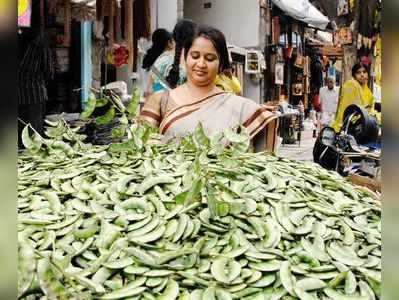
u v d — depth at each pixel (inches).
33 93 144.3
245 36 327.0
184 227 37.1
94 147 58.6
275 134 95.8
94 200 40.9
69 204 40.8
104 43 191.6
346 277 33.9
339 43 181.6
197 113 90.1
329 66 458.9
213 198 38.8
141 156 51.8
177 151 54.8
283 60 379.2
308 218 40.7
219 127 88.5
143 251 34.9
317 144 161.9
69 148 55.4
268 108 98.7
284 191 44.7
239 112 91.8
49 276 29.2
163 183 43.2
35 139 55.3
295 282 33.0
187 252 34.5
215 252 35.6
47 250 34.7
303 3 352.8
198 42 92.4
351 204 46.1
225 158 49.6
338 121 165.6
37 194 42.9
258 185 44.9
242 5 325.7
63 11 158.7
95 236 36.7
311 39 441.1
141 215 38.8
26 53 140.5
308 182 49.9
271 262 34.7
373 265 35.9
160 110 97.7
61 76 186.5
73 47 188.1
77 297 29.8
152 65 154.6
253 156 54.9
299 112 386.6
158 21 232.7
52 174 46.8
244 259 35.1
